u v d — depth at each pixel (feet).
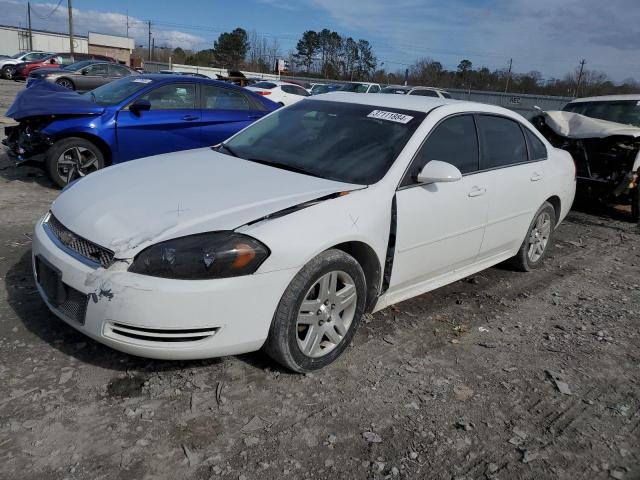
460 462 8.52
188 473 7.77
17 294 12.39
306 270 9.64
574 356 12.22
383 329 12.60
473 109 14.21
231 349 9.27
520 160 15.65
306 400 9.66
